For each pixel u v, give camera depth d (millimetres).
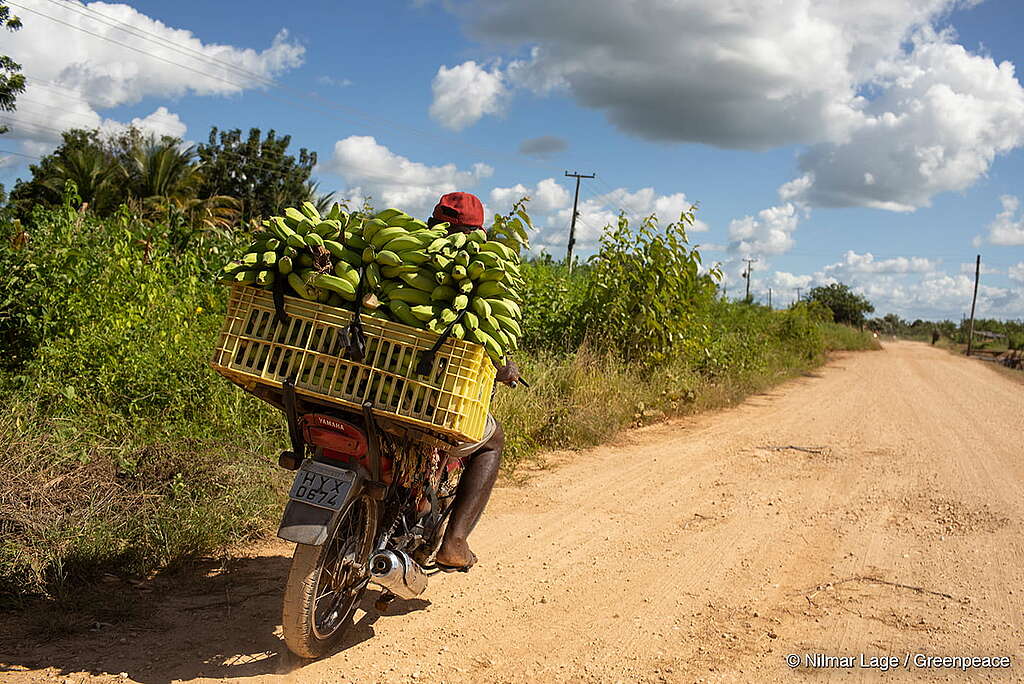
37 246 6984
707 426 11852
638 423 11492
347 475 3609
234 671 3648
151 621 4078
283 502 5707
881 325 109125
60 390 5867
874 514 7059
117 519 4805
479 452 4371
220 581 4676
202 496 5301
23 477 4773
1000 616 4766
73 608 4066
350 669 3771
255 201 43844
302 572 3498
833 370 26422
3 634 3760
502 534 6094
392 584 3811
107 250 8172
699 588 5125
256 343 3637
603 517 6707
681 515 6883
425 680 3719
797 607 4836
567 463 8688
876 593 5098
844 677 3932
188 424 6336
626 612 4684
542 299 12711
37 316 6324
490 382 3736
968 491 7984
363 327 3525
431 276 3613
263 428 6746
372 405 3494
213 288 9102
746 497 7562
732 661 4066
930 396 18078
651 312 12906
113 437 5754
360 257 3658
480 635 4266
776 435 11234
